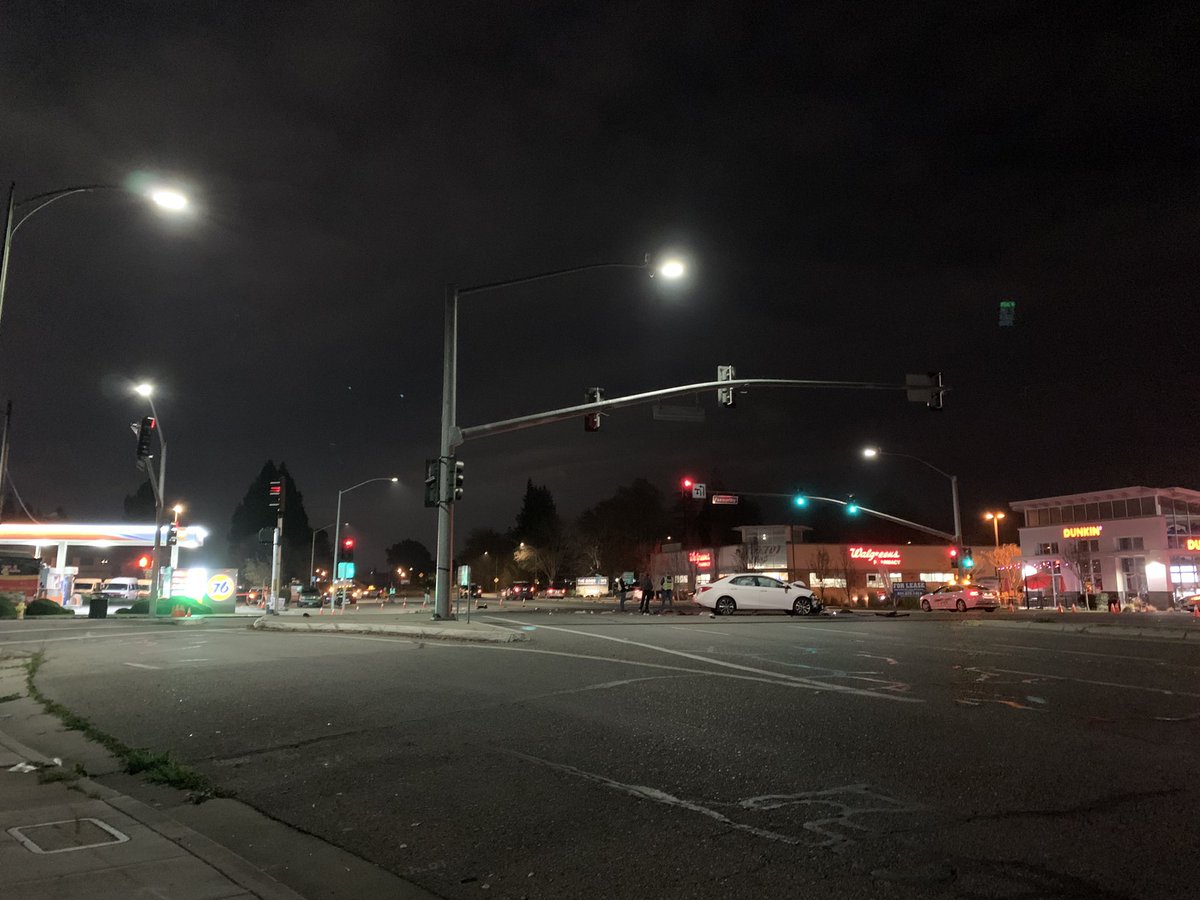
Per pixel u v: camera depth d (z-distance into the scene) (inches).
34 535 2186.3
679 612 1493.6
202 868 189.3
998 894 178.1
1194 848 203.8
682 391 1029.2
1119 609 2075.5
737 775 272.5
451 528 949.8
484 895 183.3
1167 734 325.7
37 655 647.8
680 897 179.2
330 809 245.1
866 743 312.8
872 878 187.6
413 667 535.8
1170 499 2329.0
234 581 1915.6
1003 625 991.0
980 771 273.4
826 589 2940.5
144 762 287.4
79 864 191.0
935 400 1055.6
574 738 326.3
